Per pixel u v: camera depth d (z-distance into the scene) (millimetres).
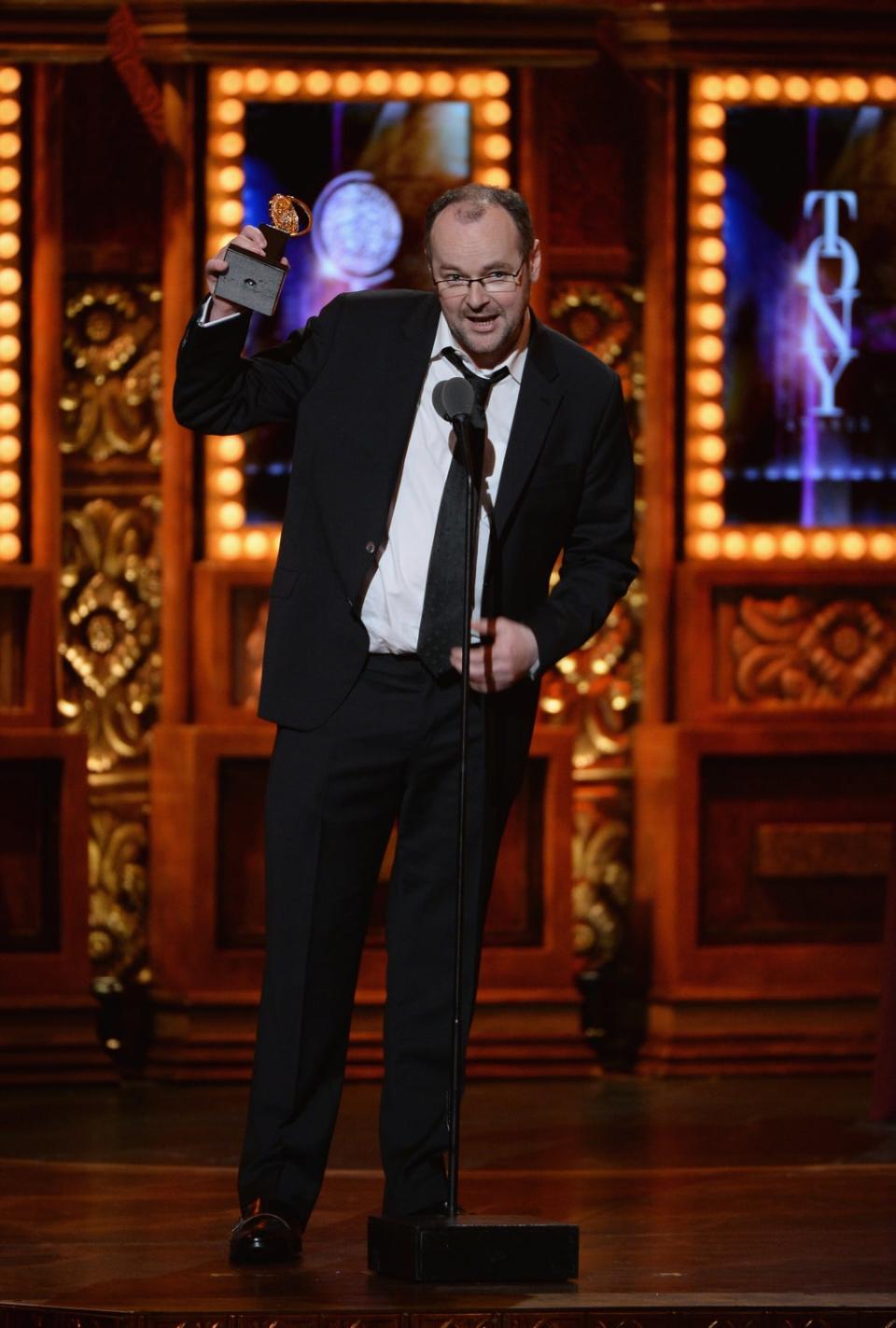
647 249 20828
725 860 20391
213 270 10688
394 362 11078
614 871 21141
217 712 20078
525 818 20297
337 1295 10008
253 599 20141
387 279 20266
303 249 20172
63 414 20656
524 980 20125
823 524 20688
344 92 20172
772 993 20234
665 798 20266
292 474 11305
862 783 20578
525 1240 10383
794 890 20484
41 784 19828
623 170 21078
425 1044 11141
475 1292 10109
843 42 20484
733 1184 13828
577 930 21094
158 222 20719
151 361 20750
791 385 20625
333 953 11195
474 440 10469
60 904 19734
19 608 19984
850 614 20609
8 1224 12133
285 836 11117
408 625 10914
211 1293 10070
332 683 11008
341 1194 13273
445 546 10875
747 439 20594
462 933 10672
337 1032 11281
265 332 20094
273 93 20125
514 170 20453
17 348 20172
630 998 20891
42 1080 19375
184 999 19734
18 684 20000
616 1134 16844
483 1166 15258
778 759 20469
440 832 11164
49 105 20188
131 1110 18250
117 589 20703
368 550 10883
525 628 10742
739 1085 19609
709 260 20531
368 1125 17234
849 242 20703
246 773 19938
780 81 20578
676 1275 10609
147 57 19984
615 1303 9859
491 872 11234
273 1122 11125
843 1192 13453
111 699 20672
